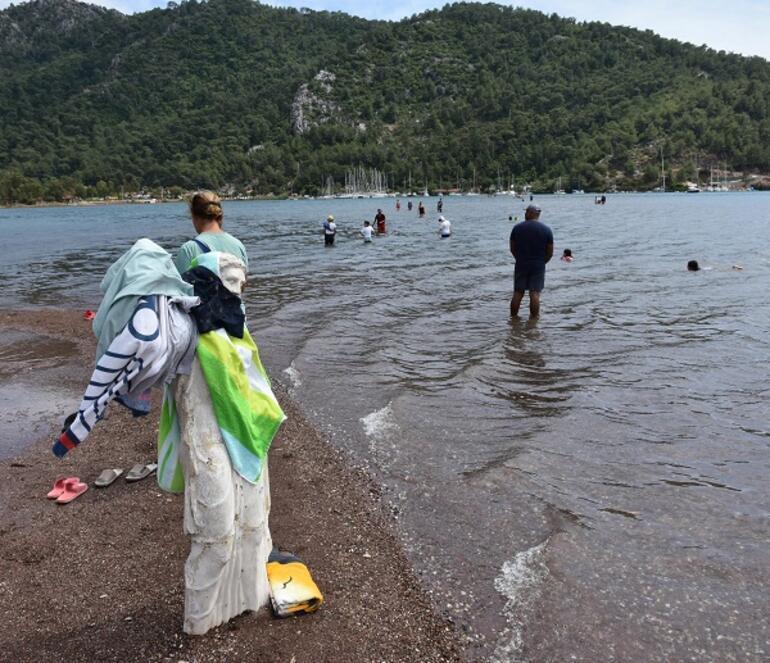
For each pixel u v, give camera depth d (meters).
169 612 3.53
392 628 3.44
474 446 5.84
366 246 26.83
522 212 63.75
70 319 12.27
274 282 16.25
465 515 4.66
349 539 4.38
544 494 4.91
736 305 12.11
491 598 3.72
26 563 4.11
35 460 5.81
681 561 4.04
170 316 2.87
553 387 7.41
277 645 3.25
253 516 3.23
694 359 8.43
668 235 30.48
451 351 9.11
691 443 5.80
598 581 3.86
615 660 3.22
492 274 17.11
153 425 6.57
